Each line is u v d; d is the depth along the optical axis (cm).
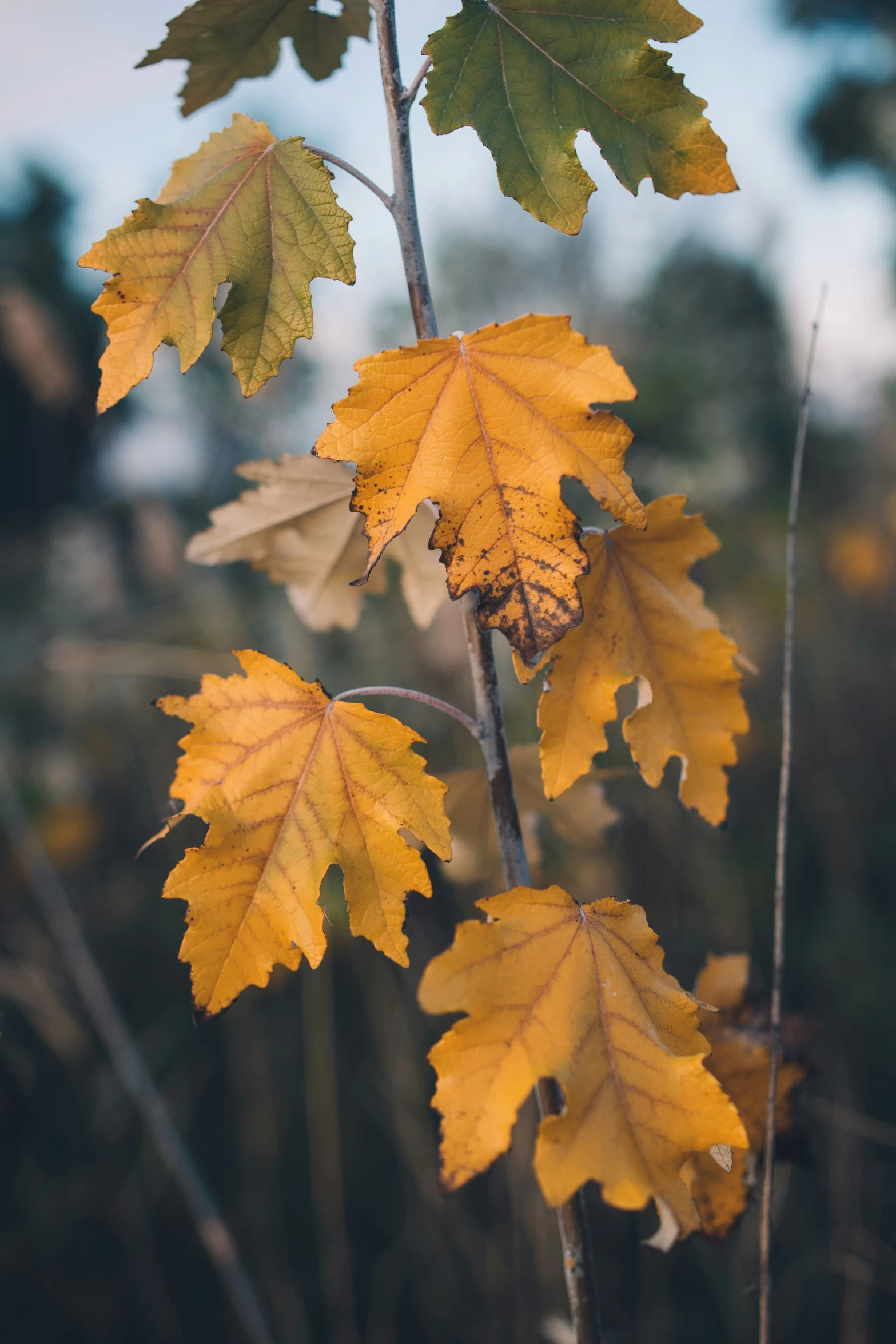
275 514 51
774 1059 45
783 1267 89
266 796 40
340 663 119
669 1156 37
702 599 44
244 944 39
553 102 39
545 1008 38
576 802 52
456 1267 96
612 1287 91
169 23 43
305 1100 109
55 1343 93
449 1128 37
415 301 41
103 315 39
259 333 40
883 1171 103
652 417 147
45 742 136
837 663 154
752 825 136
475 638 42
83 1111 108
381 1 40
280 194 40
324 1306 100
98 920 125
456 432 38
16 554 144
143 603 139
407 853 39
